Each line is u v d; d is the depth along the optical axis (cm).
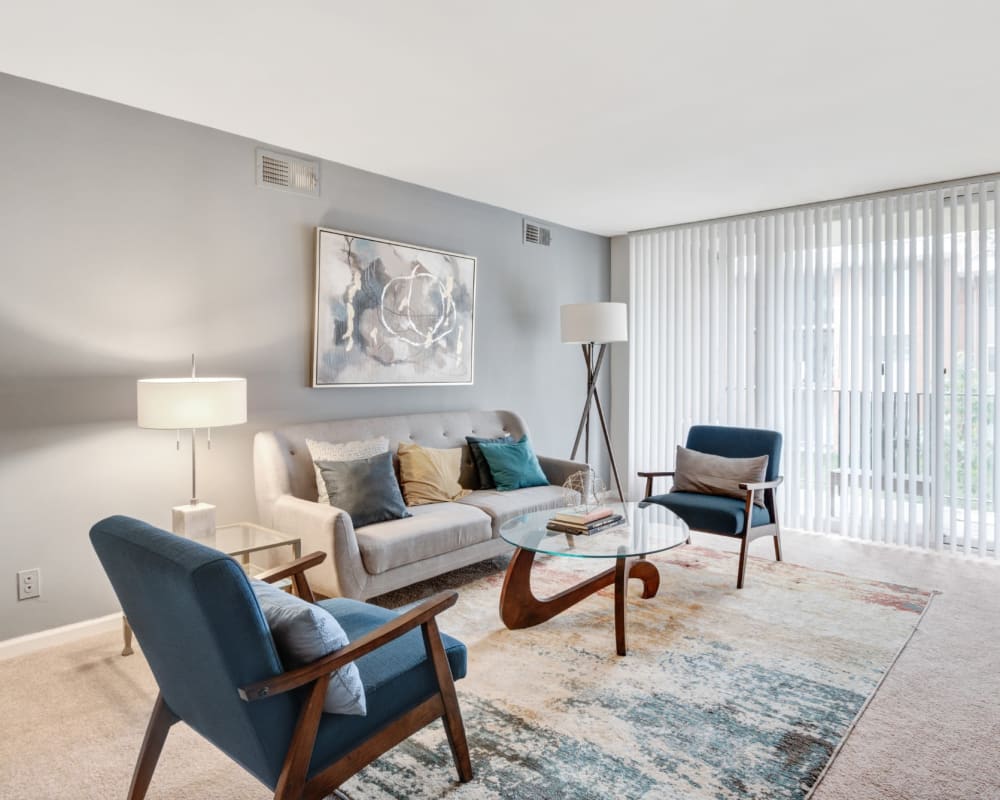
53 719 224
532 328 526
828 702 231
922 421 434
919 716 221
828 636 288
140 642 169
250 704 142
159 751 175
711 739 208
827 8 222
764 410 501
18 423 275
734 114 314
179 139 320
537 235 527
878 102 301
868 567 393
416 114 312
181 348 323
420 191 435
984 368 410
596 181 425
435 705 180
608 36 239
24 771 195
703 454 416
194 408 269
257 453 338
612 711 225
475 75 271
